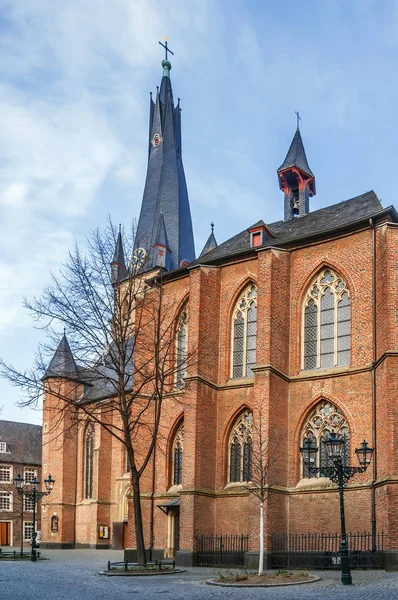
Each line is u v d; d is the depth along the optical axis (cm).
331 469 2522
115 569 2991
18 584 2466
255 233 4050
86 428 6500
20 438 8906
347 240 3525
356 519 3133
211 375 3812
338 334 3519
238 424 3750
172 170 8925
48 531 6412
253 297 3866
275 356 3506
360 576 2609
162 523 3903
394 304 3072
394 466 2877
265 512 3231
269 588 2338
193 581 2622
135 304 4244
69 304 3491
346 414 3334
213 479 3691
